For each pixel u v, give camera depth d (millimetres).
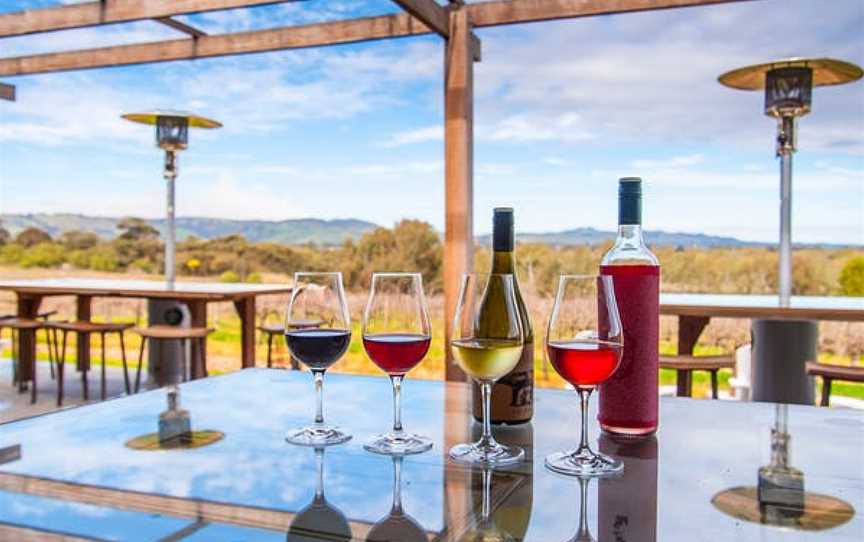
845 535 636
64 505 709
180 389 1370
